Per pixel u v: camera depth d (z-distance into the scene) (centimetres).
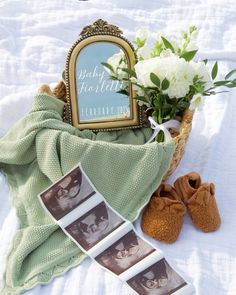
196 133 140
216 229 115
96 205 116
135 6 178
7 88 150
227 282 105
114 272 105
